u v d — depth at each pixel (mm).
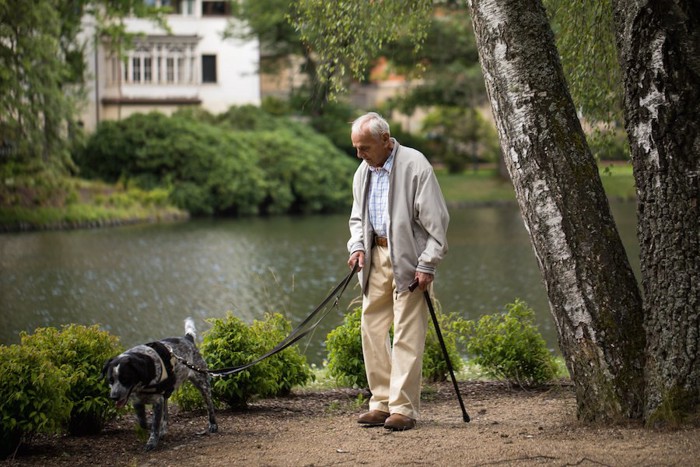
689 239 5555
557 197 5918
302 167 44844
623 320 5855
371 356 6465
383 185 6289
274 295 18328
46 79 29703
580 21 8656
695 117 5535
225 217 41750
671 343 5594
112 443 6633
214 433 6828
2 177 33094
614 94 8797
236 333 7953
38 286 19641
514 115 6004
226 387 7691
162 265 23469
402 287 6195
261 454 5746
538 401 7816
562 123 5980
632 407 5785
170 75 53250
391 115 61875
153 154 41812
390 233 6188
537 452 5188
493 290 18594
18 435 6230
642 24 5586
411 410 6207
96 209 36750
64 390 6375
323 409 7859
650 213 5684
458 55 46531
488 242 28422
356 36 9312
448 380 9219
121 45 39312
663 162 5594
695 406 5508
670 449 5078
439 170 57312
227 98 53969
